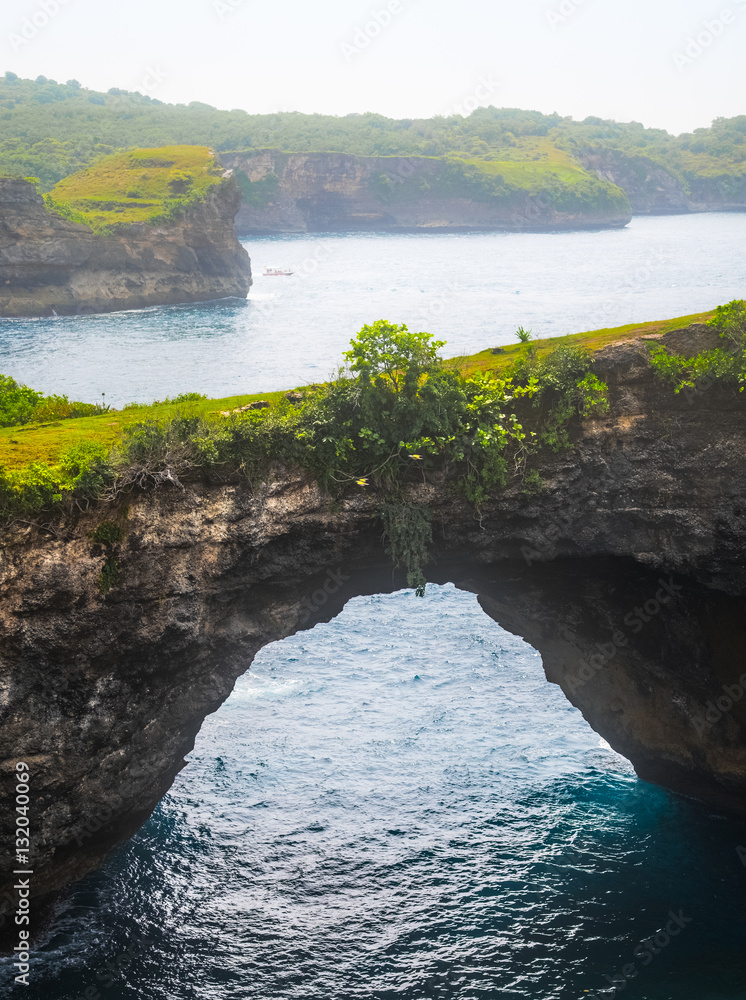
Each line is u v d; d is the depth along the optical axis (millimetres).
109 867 28141
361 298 140000
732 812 31406
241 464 24797
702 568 27797
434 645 44688
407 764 34375
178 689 26234
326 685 40625
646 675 31891
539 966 24688
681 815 31375
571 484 27656
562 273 160000
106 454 23859
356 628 46719
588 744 35844
